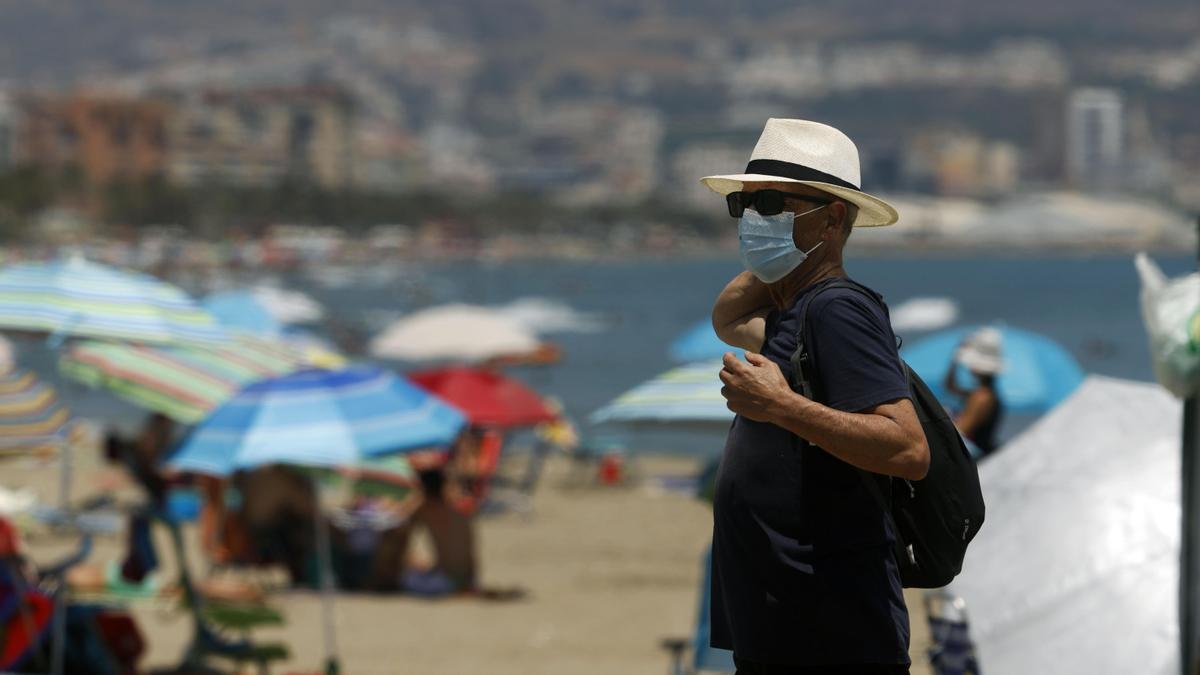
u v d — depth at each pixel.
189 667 19.69
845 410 7.77
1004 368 28.12
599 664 21.72
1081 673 12.20
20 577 17.23
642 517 38.62
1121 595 12.51
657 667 21.62
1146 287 11.52
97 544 31.41
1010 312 190.75
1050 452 13.98
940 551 8.05
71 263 22.00
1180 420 13.87
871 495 7.89
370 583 27.81
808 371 7.96
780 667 7.98
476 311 42.31
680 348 29.48
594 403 86.06
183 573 19.53
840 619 7.84
